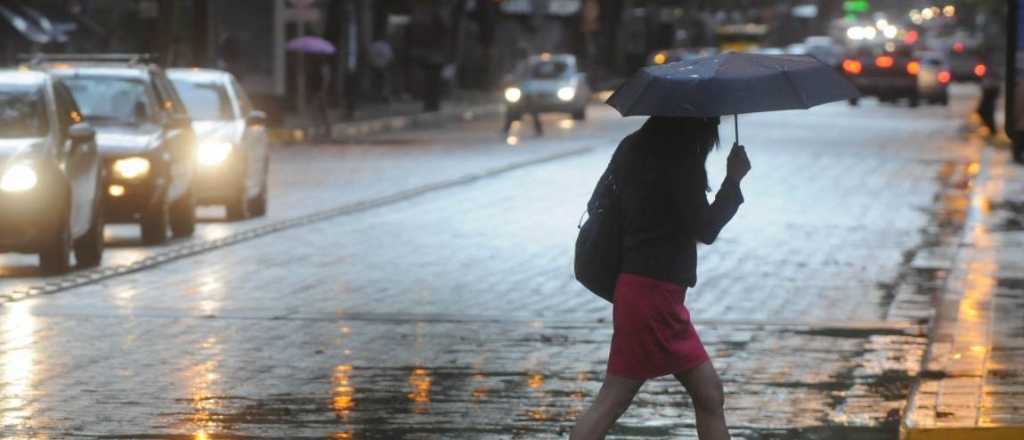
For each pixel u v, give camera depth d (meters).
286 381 21.17
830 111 113.06
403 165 60.94
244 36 82.81
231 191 42.50
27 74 33.81
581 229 14.69
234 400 19.97
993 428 17.22
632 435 18.19
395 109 103.25
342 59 94.06
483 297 28.95
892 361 22.83
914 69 121.00
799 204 46.69
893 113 110.19
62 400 19.92
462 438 18.05
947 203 47.47
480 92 132.75
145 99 38.56
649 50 180.75
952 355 22.33
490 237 38.28
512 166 60.12
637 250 14.41
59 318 26.31
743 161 14.34
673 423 18.80
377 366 22.27
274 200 48.12
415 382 21.19
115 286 30.28
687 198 14.22
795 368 22.30
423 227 40.47
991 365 21.50
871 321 26.38
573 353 23.33
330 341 24.30
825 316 26.92
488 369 22.08
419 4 104.12
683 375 14.61
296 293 29.36
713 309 27.67
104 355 23.00
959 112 111.69
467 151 69.12
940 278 31.73
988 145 74.88
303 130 78.88
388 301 28.41
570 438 14.70
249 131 43.78
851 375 21.80
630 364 14.50
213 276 31.70
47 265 31.84
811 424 18.86
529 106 84.75
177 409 19.44
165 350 23.45
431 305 28.00
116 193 36.69
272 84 82.81
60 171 31.84
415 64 114.56
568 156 65.75
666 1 188.62
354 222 41.78
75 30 84.19
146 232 37.50
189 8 80.00
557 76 97.44
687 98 13.99
